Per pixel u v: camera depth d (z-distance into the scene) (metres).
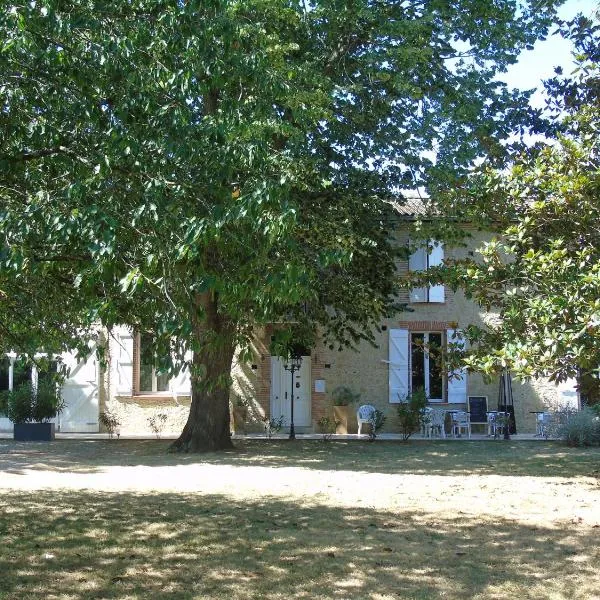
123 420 21.92
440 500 9.61
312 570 6.31
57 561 6.55
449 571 6.30
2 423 22.17
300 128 13.77
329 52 15.04
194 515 8.52
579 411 18.89
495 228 10.83
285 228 4.46
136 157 5.15
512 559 6.67
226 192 5.01
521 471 12.93
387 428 22.08
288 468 13.28
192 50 5.75
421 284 11.35
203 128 5.46
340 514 8.62
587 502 9.49
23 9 5.43
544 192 9.67
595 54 11.98
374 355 22.27
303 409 22.33
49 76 5.72
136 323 5.07
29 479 11.71
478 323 22.16
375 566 6.43
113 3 5.71
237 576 6.14
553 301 8.41
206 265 4.88
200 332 5.19
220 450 16.53
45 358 6.61
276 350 5.63
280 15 13.03
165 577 6.11
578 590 5.80
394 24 14.13
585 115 10.38
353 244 14.40
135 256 4.59
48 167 5.46
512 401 21.97
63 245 4.54
